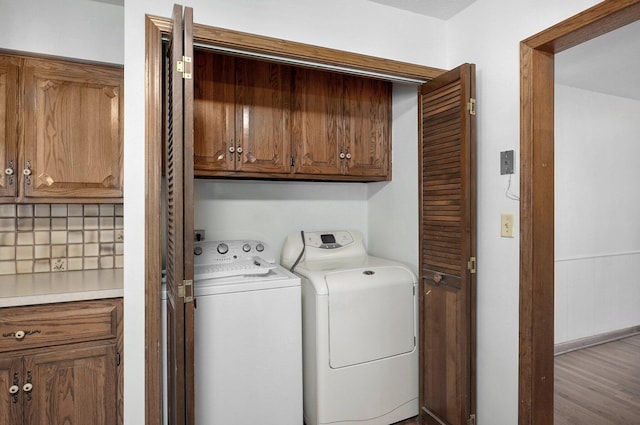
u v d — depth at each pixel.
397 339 2.12
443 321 1.94
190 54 1.30
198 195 2.30
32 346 1.58
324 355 1.90
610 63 2.73
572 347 3.30
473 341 1.82
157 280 1.51
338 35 1.82
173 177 1.29
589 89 3.34
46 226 2.08
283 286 1.84
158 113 1.50
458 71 1.82
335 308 1.93
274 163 2.16
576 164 3.31
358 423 2.00
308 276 2.01
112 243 2.22
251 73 2.09
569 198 3.28
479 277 1.87
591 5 1.40
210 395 1.69
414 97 2.30
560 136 3.22
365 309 2.02
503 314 1.75
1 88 1.77
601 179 3.46
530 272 1.61
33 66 1.84
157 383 1.51
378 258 2.59
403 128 2.40
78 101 1.92
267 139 2.14
